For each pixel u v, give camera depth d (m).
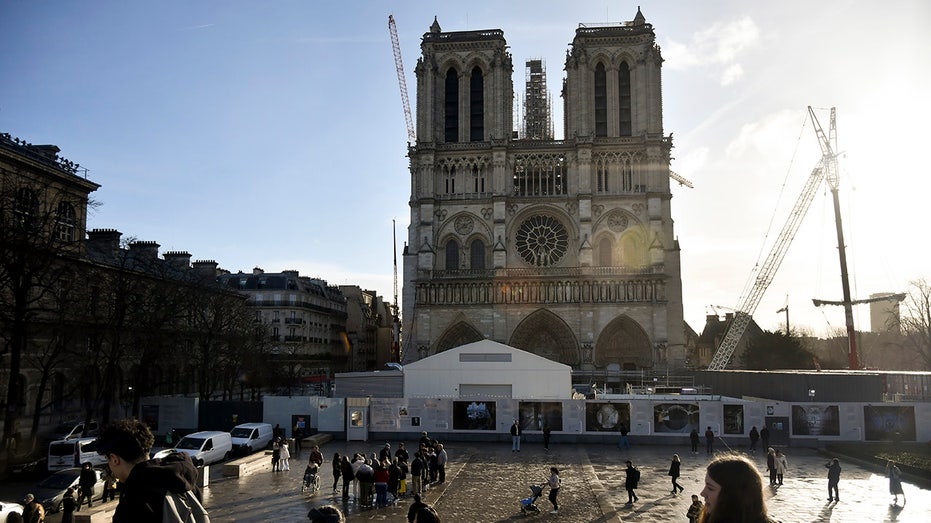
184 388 101.06
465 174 142.62
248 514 38.59
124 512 7.43
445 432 71.00
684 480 49.56
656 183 137.88
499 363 81.19
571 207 140.12
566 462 57.72
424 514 10.33
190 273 95.62
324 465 56.03
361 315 193.88
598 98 144.50
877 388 70.56
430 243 139.38
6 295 69.19
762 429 64.44
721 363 155.50
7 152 66.75
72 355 73.56
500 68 144.75
